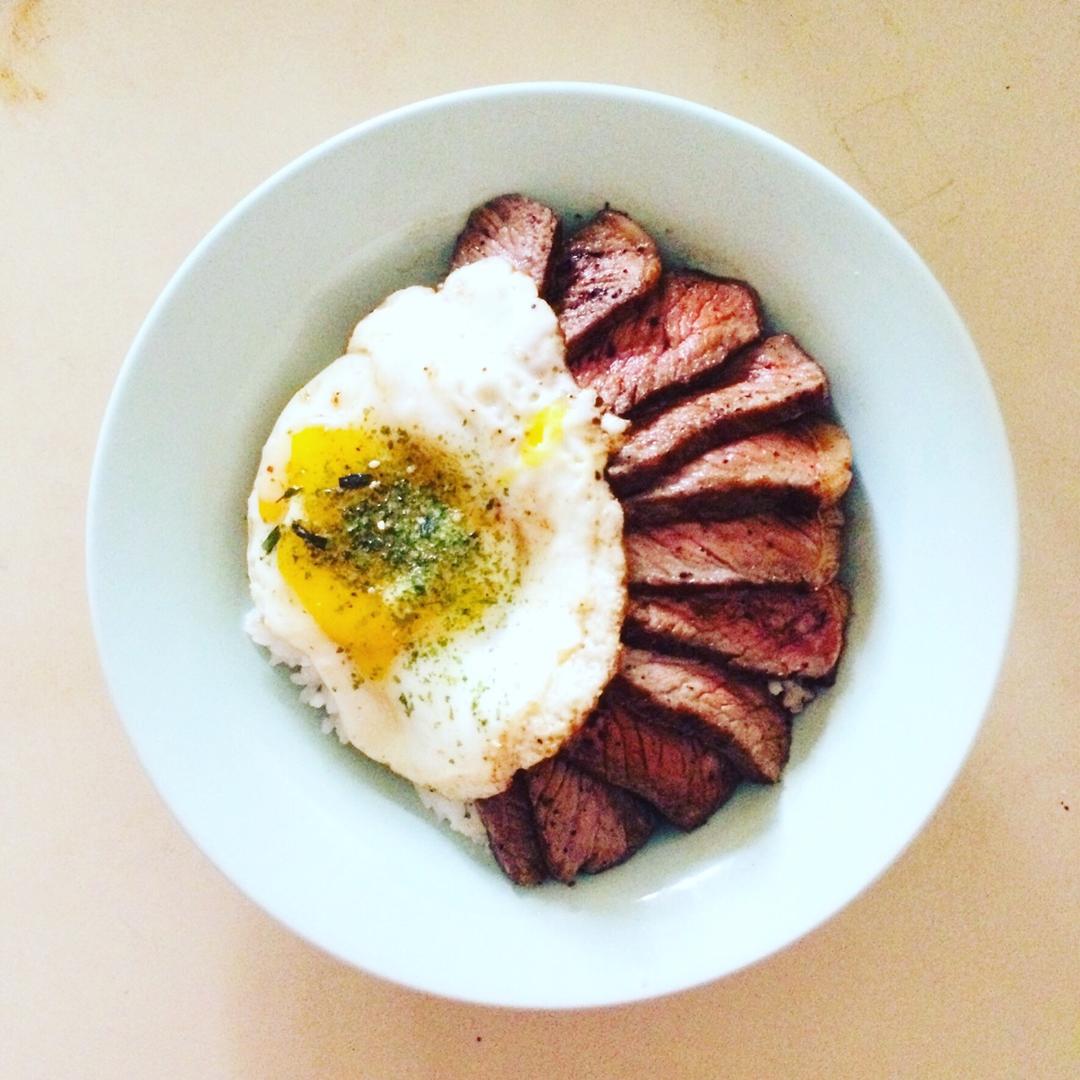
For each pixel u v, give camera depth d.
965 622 0.26
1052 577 0.30
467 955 0.26
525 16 0.30
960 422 0.26
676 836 0.28
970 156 0.30
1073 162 0.30
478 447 0.27
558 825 0.27
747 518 0.27
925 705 0.26
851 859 0.26
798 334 0.28
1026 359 0.30
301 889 0.26
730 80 0.30
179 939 0.30
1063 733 0.30
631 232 0.27
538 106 0.26
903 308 0.26
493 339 0.27
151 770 0.26
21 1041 0.30
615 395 0.27
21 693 0.31
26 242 0.31
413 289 0.28
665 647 0.27
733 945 0.26
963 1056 0.30
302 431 0.27
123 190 0.31
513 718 0.27
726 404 0.27
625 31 0.30
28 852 0.31
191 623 0.27
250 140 0.31
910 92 0.30
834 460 0.27
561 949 0.26
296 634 0.28
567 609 0.26
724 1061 0.30
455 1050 0.30
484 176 0.27
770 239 0.27
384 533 0.27
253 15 0.31
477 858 0.28
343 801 0.28
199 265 0.26
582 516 0.26
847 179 0.30
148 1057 0.30
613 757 0.27
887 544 0.27
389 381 0.27
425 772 0.27
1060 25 0.30
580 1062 0.30
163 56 0.31
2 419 0.31
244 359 0.27
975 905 0.30
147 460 0.27
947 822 0.30
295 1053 0.30
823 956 0.30
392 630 0.27
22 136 0.31
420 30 0.30
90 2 0.31
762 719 0.27
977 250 0.30
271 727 0.28
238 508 0.28
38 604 0.31
